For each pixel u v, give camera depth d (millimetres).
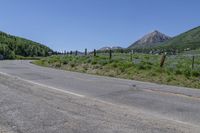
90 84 16312
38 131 7293
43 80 17312
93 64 28172
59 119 8305
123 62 26625
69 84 15953
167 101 11602
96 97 12047
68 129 7465
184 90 15008
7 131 7277
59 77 19531
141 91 14039
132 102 11227
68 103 10398
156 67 23344
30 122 7996
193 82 19078
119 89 14555
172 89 15227
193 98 12367
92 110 9438
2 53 90500
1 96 11312
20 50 122562
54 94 12211
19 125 7730
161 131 7434
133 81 18734
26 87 13844
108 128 7578
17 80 16422
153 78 20547
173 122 8398
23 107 9617
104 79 19344
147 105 10758
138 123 8094
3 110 9188
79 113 9008
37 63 38969
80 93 12914
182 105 10883
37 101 10586
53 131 7305
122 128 7598
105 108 9844
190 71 21125
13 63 35781
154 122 8281
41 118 8375
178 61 30219
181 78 20109
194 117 9117
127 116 8836
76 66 29156
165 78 20078
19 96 11438
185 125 8125
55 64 32312
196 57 38969
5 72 21125
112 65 25969
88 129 7480
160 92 13836
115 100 11523
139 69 23578
